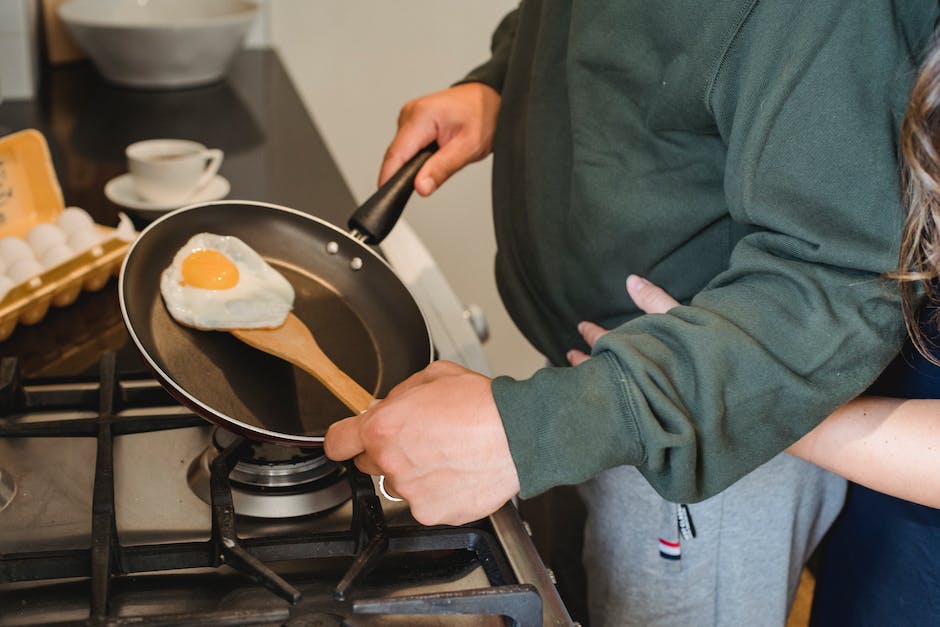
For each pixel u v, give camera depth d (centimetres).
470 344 111
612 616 116
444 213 249
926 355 76
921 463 78
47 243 112
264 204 96
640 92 89
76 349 104
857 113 69
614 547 113
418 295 118
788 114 71
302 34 227
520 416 67
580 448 66
